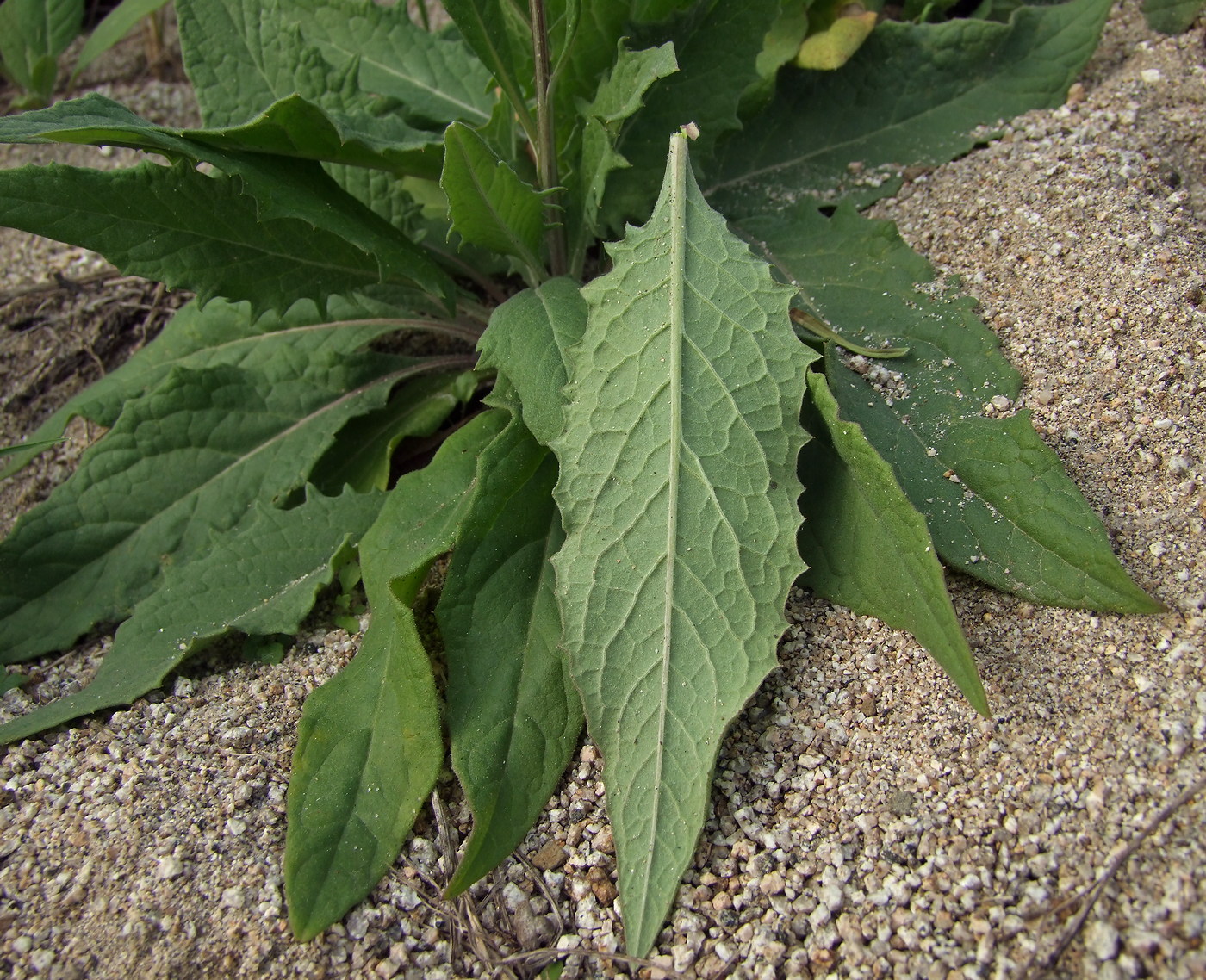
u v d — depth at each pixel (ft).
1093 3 1.18
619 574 0.86
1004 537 0.92
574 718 0.90
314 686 0.99
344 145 1.00
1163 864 0.77
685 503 0.86
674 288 0.90
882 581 0.90
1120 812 0.80
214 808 0.90
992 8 1.30
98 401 1.20
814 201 1.17
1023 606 0.91
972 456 0.95
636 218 1.14
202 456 1.12
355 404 1.15
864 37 1.20
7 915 0.85
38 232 0.94
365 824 0.86
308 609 0.99
